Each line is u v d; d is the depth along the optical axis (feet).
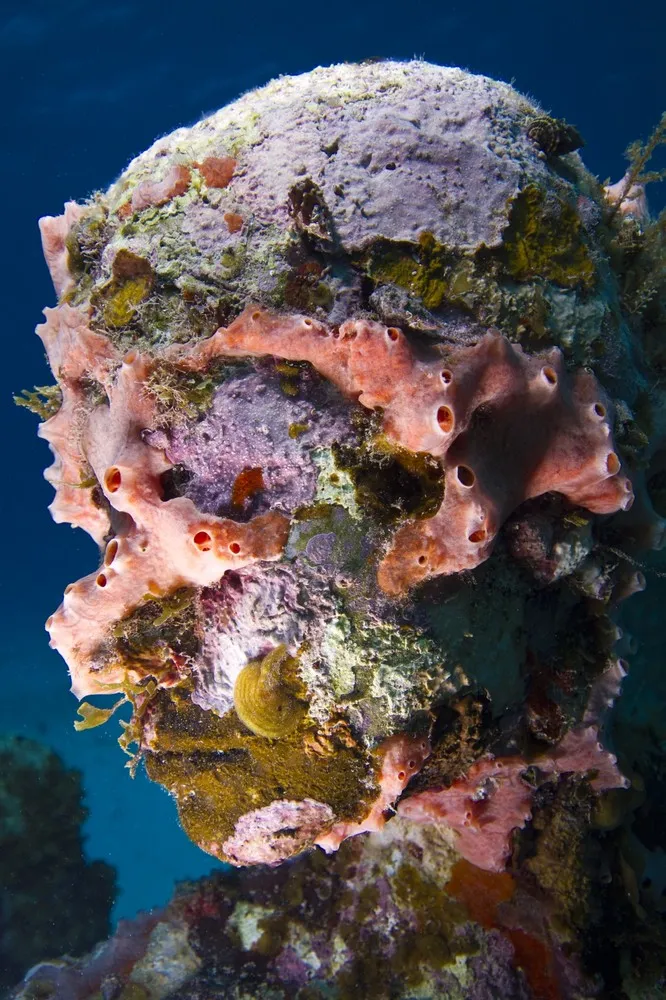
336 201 0.65
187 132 0.79
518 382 0.61
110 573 0.63
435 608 0.63
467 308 0.65
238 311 0.65
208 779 0.71
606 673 0.79
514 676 0.71
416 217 0.65
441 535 0.60
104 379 0.68
